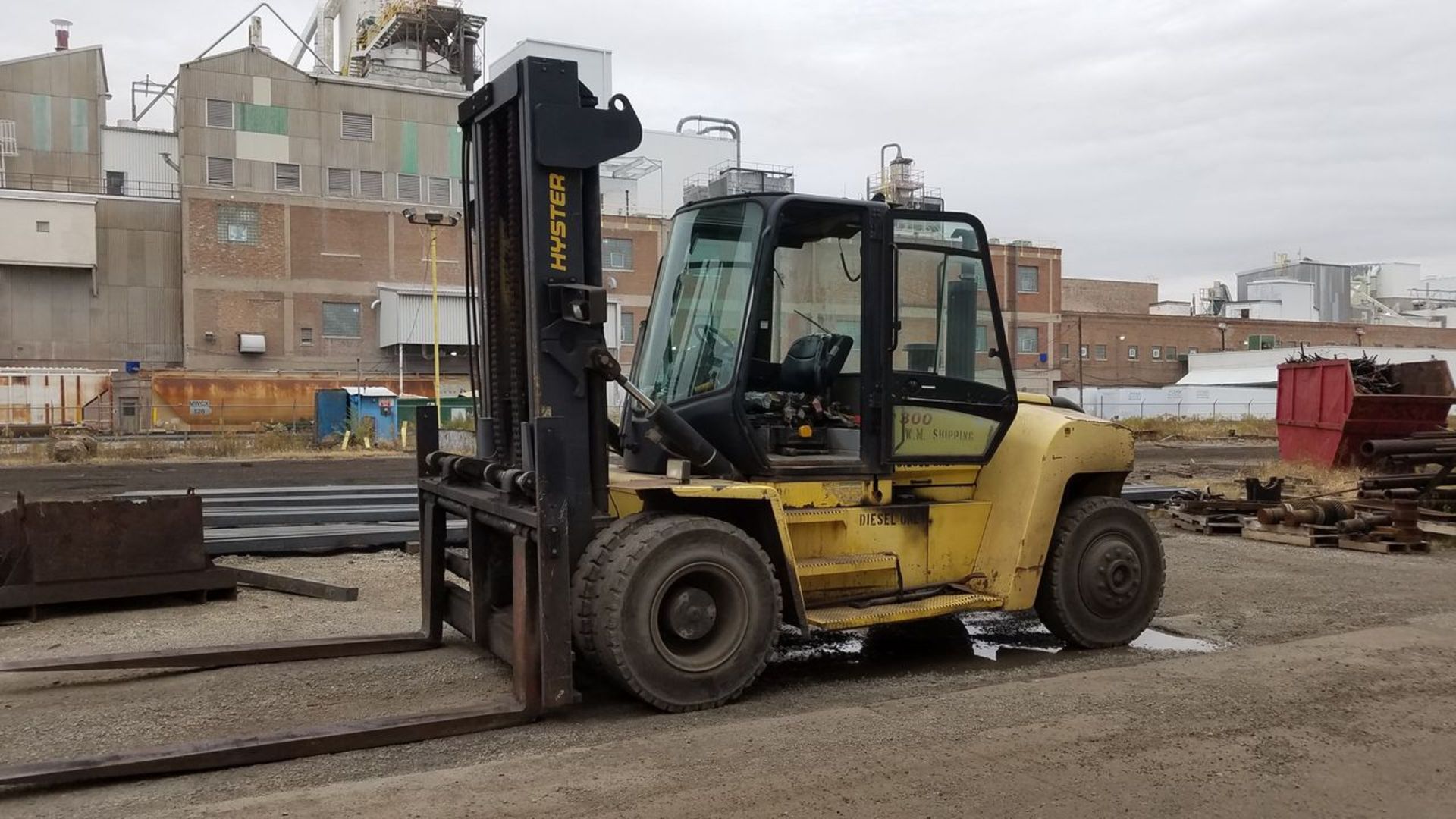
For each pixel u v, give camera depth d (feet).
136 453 84.74
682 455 18.03
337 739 14.48
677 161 180.04
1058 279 192.03
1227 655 19.88
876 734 15.02
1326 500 39.14
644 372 20.17
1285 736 15.14
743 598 17.07
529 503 16.71
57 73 159.94
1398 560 33.27
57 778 12.79
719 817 12.00
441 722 15.20
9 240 136.87
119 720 16.02
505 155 18.38
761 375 19.83
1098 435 21.70
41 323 140.15
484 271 18.84
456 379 151.12
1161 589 22.70
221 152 146.10
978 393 20.86
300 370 148.87
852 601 19.52
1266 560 33.17
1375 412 53.93
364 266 152.97
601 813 12.06
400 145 155.94
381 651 20.07
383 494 41.04
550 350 16.29
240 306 146.10
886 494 19.72
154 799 12.71
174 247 147.02
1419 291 348.79
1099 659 21.04
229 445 90.22
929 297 20.33
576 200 16.58
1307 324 231.30
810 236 19.85
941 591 20.54
